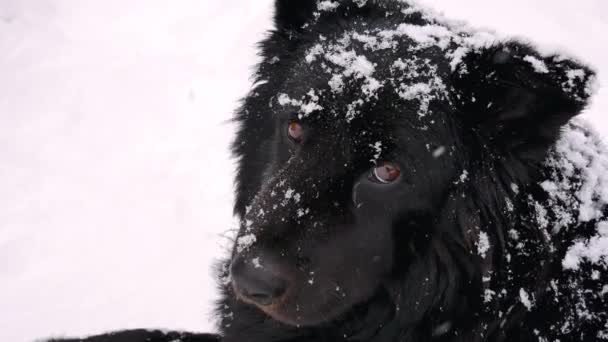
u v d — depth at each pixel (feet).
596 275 3.38
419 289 3.40
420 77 3.34
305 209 3.30
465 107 3.33
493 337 3.38
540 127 3.22
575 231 3.38
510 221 3.30
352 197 3.32
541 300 3.38
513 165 3.28
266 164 3.59
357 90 3.31
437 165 3.32
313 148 3.33
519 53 3.26
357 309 3.50
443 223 3.34
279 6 3.68
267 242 3.28
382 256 3.39
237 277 3.31
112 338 3.88
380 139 3.29
